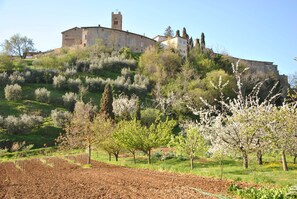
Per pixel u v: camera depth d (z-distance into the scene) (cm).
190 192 1727
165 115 8388
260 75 12138
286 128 2170
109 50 14725
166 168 2894
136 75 11538
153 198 1592
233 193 1667
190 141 2892
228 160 3434
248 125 2389
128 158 4253
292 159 3503
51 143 6462
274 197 1448
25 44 16400
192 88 9738
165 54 12988
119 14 18600
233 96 9750
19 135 6531
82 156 4828
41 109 8212
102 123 4012
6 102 8288
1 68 10806
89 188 1927
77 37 16538
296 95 2038
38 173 2847
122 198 1608
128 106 7694
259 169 2633
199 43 15312
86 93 9550
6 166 3600
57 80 9969
